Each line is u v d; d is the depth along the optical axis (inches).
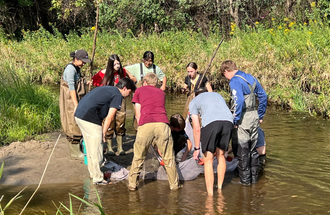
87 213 157.5
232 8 880.9
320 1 641.6
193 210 160.4
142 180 200.7
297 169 207.3
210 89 246.7
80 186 188.1
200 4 902.4
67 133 217.8
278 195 175.3
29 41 694.5
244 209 161.0
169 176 185.6
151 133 180.1
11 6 1003.9
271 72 426.3
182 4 879.7
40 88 368.8
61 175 199.9
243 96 183.8
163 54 529.7
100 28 924.6
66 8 925.8
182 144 216.7
